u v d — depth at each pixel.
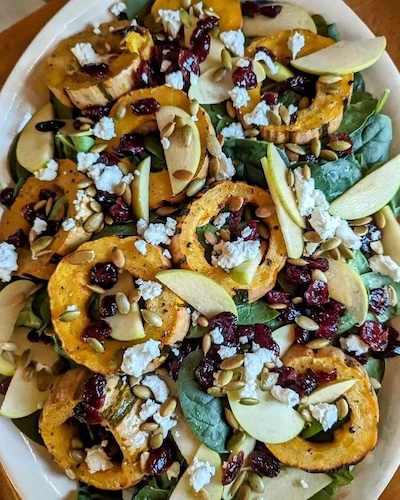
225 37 0.31
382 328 0.30
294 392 0.29
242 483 0.30
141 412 0.29
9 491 0.34
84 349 0.29
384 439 0.30
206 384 0.29
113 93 0.30
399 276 0.30
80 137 0.30
